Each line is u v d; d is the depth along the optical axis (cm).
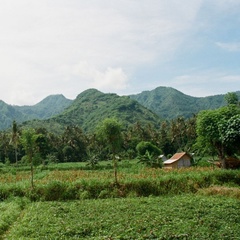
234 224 1703
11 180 4625
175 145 13038
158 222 1788
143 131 13400
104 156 12356
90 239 1543
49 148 12438
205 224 1708
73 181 3588
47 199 3216
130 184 3338
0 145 12300
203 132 4678
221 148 4591
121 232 1634
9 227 2034
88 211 2275
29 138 3588
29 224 1927
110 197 3175
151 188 3319
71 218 2072
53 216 2147
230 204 2244
